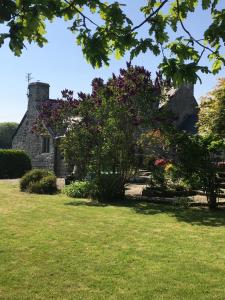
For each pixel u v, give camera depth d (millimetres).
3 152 29875
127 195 17172
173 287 6320
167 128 14633
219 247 8625
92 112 16469
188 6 5363
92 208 13898
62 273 6918
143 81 15648
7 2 3930
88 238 9336
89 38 4715
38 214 12586
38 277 6719
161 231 10172
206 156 13680
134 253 8109
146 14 5578
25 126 34000
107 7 4629
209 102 20672
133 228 10500
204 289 6250
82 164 17453
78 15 4859
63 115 17281
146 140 16906
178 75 4637
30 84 33594
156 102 16203
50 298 5902
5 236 9484
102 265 7336
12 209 13594
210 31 4746
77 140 16766
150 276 6789
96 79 16281
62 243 8859
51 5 4332
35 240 9102
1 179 28141
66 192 17812
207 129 20391
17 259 7664
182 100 30203
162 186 16609
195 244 8867
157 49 4953
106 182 15945
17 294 6035
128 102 15852
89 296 5973
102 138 16406
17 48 4332
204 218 12000
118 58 5238
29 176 19578
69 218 11906
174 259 7727
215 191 13727
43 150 31938
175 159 14820
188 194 16562
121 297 5938
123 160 16375
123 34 4828
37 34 4965
